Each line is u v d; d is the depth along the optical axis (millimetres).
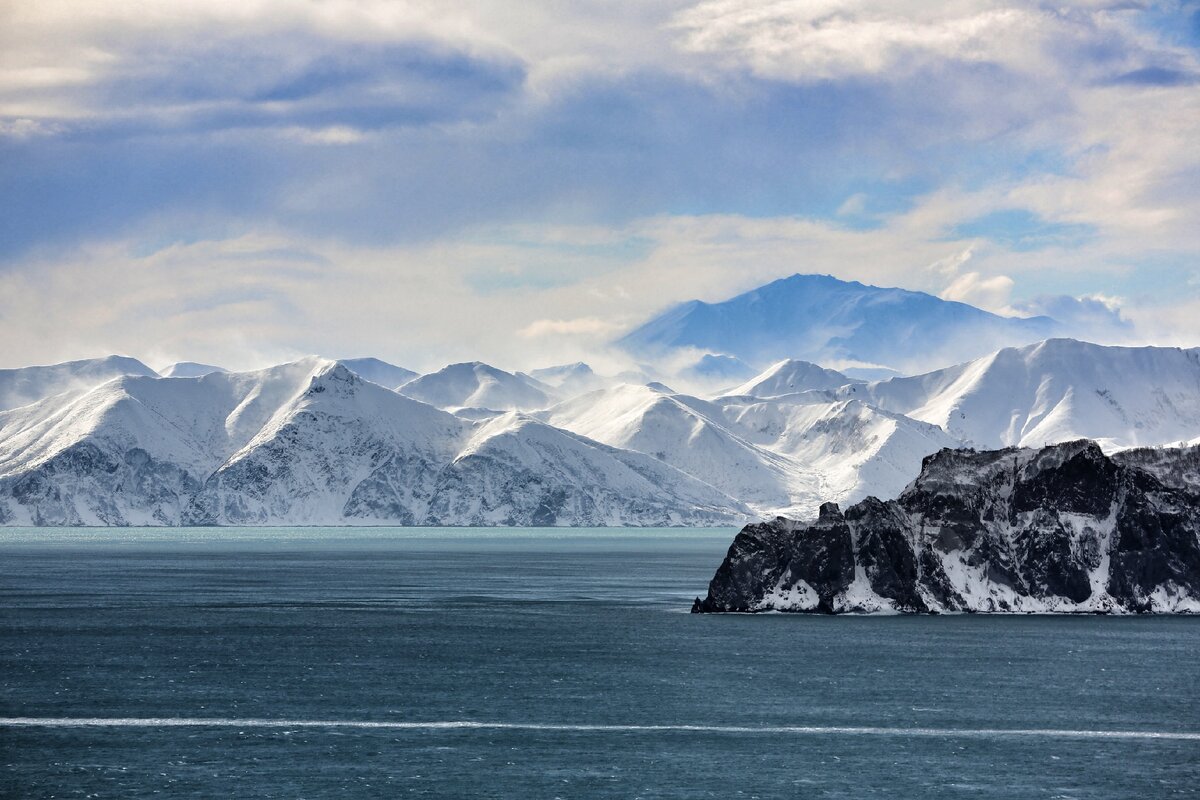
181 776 184000
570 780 182875
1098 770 188500
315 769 188000
